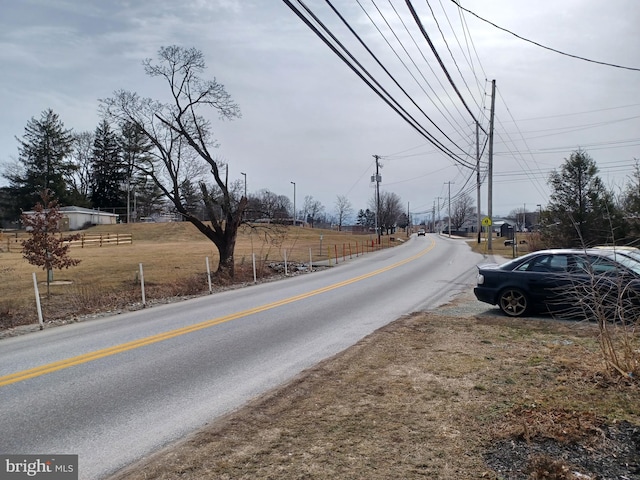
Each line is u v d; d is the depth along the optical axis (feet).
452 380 18.44
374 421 14.79
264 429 14.66
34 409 17.76
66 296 51.96
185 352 25.77
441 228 497.87
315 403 16.66
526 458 12.02
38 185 242.37
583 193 98.27
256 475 11.86
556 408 14.89
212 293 55.93
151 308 45.06
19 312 42.78
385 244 180.65
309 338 28.43
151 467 12.60
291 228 256.11
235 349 26.18
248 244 155.12
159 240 196.24
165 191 70.33
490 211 130.62
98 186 281.13
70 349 27.78
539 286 31.35
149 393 19.29
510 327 28.25
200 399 18.47
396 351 23.35
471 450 12.58
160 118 68.90
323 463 12.26
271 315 36.78
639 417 14.05
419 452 12.60
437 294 46.26
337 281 61.82
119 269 79.46
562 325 28.30
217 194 75.15
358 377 19.38
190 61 68.59
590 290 23.71
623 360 18.33
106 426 16.05
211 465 12.51
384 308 38.83
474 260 98.37
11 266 85.10
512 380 18.07
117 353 26.00
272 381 20.36
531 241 121.19
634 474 11.14
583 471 11.31
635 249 30.04
